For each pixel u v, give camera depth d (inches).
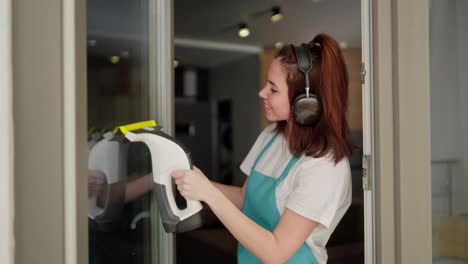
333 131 42.9
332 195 40.9
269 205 45.3
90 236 37.5
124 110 38.7
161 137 35.3
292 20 142.0
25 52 29.1
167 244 40.4
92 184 37.4
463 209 52.1
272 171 48.2
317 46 44.6
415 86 44.8
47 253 30.0
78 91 31.2
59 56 30.2
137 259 39.8
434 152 51.1
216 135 222.1
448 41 51.9
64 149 30.9
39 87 29.6
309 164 42.5
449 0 52.1
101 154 37.8
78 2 31.2
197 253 108.1
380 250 43.9
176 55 203.2
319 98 43.4
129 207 39.3
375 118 44.1
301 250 44.1
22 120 29.1
